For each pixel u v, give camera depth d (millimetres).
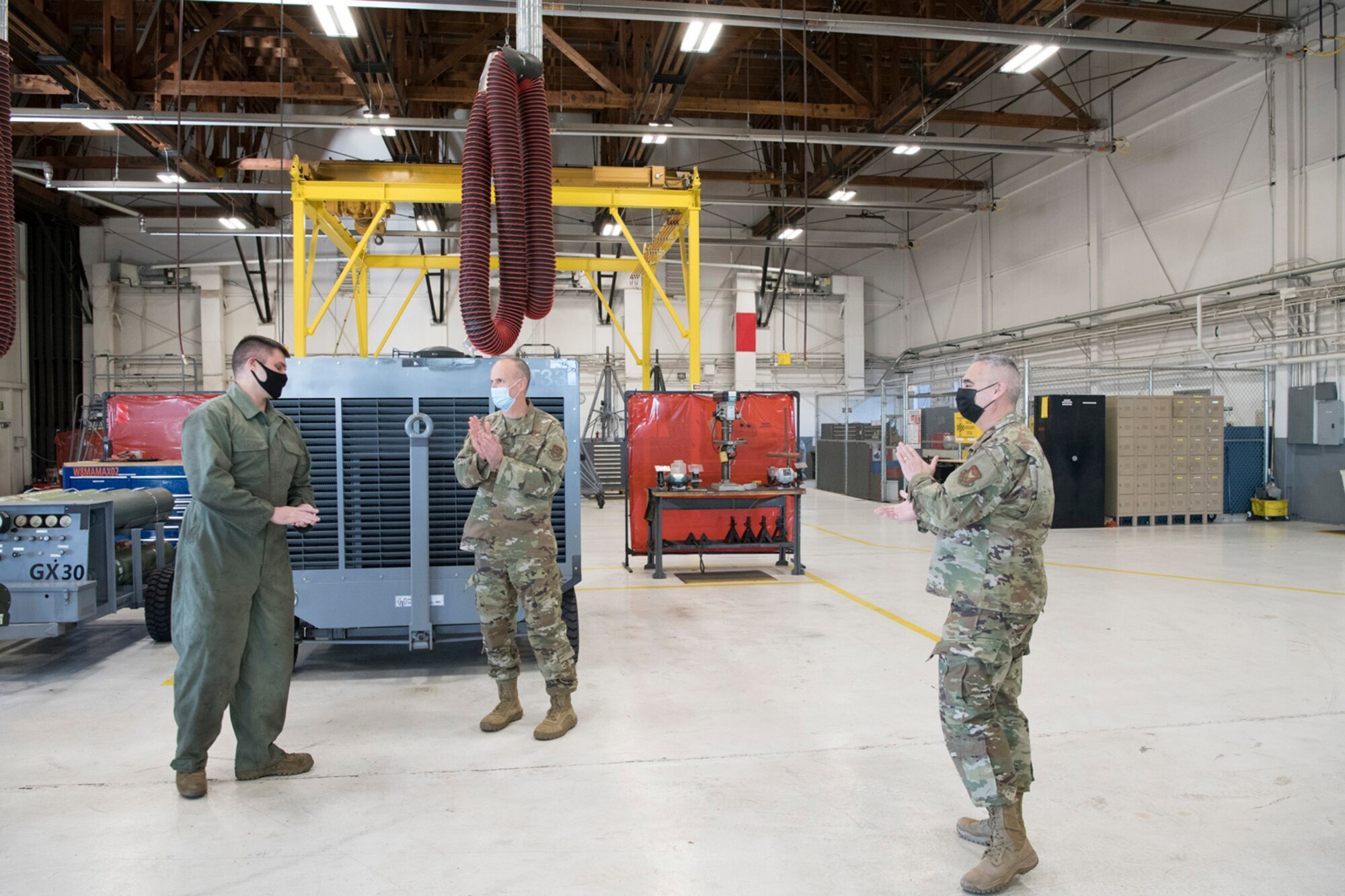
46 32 9234
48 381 17047
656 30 11289
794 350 20734
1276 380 11805
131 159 15641
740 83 17047
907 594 6816
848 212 21219
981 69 10852
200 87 11609
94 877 2320
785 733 3486
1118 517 11438
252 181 16391
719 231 20094
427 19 14266
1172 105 12852
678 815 2705
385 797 2852
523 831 2596
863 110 13555
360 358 4293
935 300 20234
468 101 12680
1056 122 13914
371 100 11258
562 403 4453
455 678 4418
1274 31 10852
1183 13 10758
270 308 18328
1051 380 14547
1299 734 3441
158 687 4277
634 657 4754
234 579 2836
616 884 2275
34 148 15688
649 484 8031
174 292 18156
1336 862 2395
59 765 3184
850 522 12562
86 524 4465
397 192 7090
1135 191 13680
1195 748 3287
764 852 2459
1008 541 2229
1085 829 2600
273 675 2980
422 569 4211
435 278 18641
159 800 2846
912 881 2293
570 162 18422
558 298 19281
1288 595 6516
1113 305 14219
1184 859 2412
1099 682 4184
